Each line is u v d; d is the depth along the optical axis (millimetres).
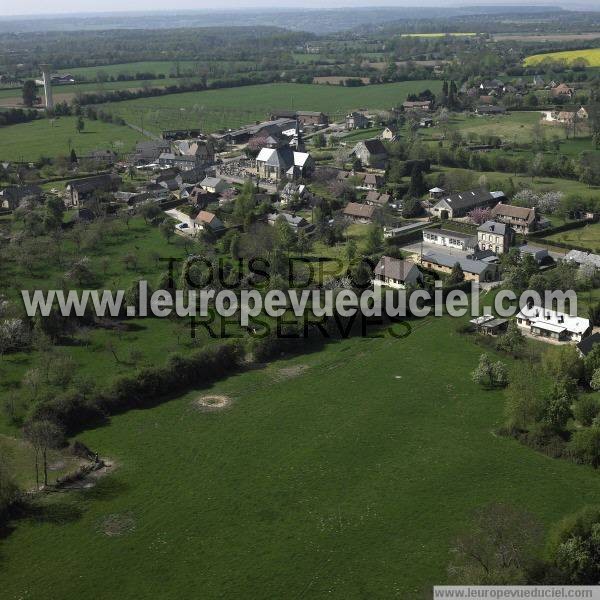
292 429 130875
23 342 160375
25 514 109062
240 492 114125
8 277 198375
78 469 118688
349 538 103500
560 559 91500
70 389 138750
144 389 140750
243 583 96062
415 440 126812
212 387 146125
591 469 117500
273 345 158125
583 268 190750
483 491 112562
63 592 95188
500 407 136750
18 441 126312
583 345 150625
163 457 123000
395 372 150875
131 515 109062
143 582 96625
